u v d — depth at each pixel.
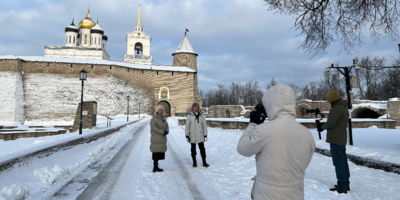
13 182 3.99
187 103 66.25
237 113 42.19
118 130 17.30
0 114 48.19
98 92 56.41
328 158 6.41
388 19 6.39
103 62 59.06
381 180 4.40
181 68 68.44
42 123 51.09
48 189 4.17
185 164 6.45
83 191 4.15
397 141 8.21
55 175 4.72
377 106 29.67
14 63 51.75
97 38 68.50
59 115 52.88
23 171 4.50
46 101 52.84
